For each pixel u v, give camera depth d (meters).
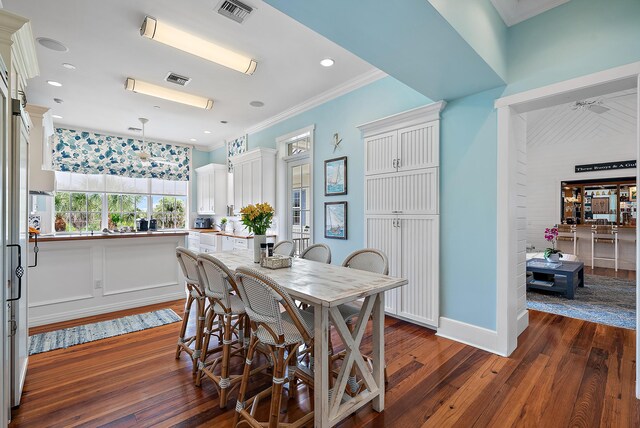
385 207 3.36
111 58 3.17
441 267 2.96
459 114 2.83
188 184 7.32
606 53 2.07
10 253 1.68
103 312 3.50
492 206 2.62
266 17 2.52
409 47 2.00
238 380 1.91
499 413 1.80
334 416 1.59
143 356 2.48
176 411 1.81
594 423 1.71
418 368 2.31
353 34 1.87
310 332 1.62
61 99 4.34
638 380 1.92
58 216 5.89
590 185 7.20
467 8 1.96
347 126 3.90
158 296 3.91
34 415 1.76
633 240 6.47
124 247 3.68
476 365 2.36
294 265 2.34
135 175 6.53
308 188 4.79
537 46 2.37
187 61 3.24
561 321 3.33
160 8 2.40
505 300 2.53
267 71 3.48
